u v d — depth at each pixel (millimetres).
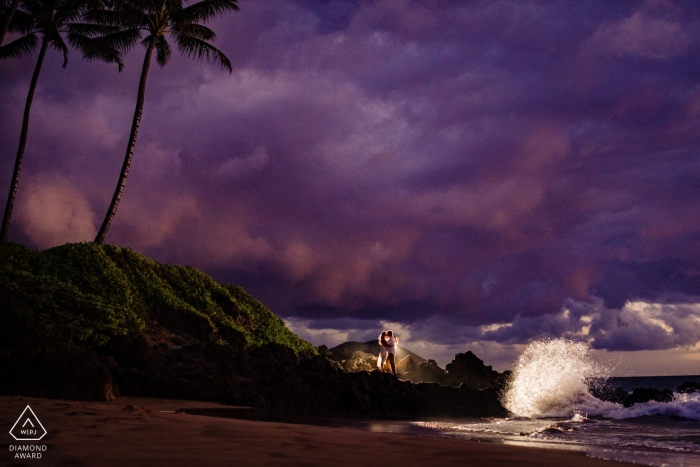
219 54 28469
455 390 16656
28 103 28406
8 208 26734
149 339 18875
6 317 13320
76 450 5051
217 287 26141
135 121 26688
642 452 7551
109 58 29719
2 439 5465
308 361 18766
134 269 23250
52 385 11766
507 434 9914
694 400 13789
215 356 17703
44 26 29703
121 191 25719
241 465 4832
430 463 5578
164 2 27547
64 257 21250
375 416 14961
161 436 6219
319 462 5207
